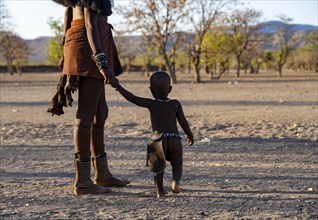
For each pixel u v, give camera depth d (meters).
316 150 10.48
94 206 5.95
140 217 5.43
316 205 5.90
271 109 20.61
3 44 94.88
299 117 16.95
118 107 23.02
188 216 5.46
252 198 6.25
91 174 7.96
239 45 76.81
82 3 6.49
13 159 9.68
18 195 6.55
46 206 5.97
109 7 6.68
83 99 6.67
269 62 116.12
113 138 12.74
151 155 6.32
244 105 23.22
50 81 62.41
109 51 6.91
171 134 6.28
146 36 57.16
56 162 9.34
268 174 7.90
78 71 6.59
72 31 6.72
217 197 6.30
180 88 42.09
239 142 11.72
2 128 15.26
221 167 8.55
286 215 5.48
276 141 11.84
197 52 58.19
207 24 58.84
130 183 7.30
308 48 112.31
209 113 19.22
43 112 20.97
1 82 59.34
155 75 6.45
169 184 7.17
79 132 6.60
